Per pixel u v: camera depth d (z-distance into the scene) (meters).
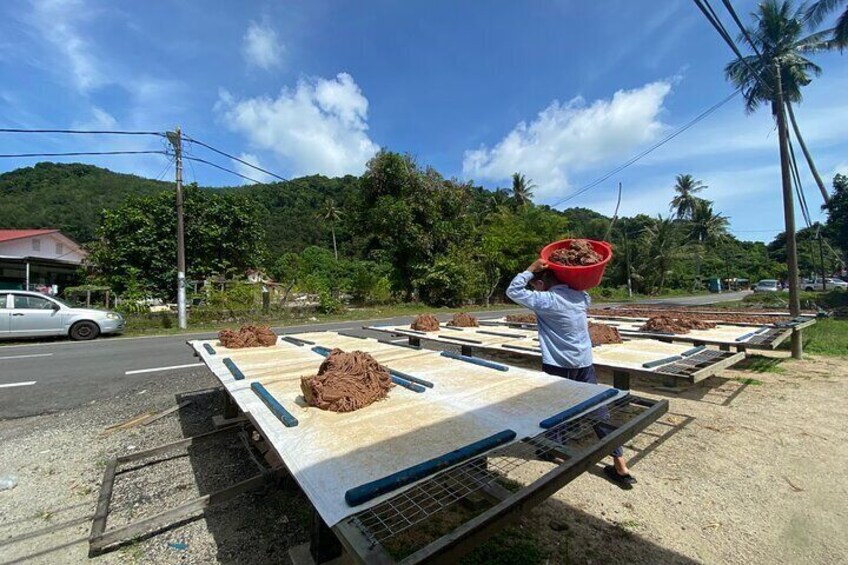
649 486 3.04
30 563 2.28
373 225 22.09
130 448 3.78
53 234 26.58
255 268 20.42
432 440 1.92
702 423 4.26
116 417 4.61
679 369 4.00
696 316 9.53
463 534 1.31
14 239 24.34
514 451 2.28
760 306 17.38
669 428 4.14
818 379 5.95
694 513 2.70
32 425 4.39
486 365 3.49
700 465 3.35
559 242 3.41
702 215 44.94
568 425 2.26
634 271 37.69
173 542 2.46
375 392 2.53
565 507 2.77
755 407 4.74
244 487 2.70
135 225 17.39
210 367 3.66
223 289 15.50
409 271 22.55
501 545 2.37
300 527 2.58
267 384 2.99
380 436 1.97
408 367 3.46
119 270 16.84
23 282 24.81
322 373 2.63
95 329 11.07
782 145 9.41
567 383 2.83
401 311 18.91
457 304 22.61
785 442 3.77
